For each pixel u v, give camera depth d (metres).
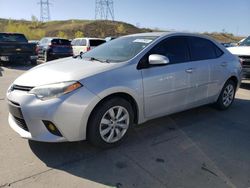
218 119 5.18
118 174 3.19
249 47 8.66
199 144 4.04
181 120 5.05
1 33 14.91
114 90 3.58
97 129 3.56
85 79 3.43
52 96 3.29
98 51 4.69
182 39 4.73
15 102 3.46
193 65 4.71
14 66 14.09
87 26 88.38
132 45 4.38
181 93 4.56
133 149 3.82
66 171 3.22
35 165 3.33
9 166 3.29
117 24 92.69
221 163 3.49
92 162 3.44
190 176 3.18
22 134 3.49
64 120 3.29
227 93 5.70
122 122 3.87
